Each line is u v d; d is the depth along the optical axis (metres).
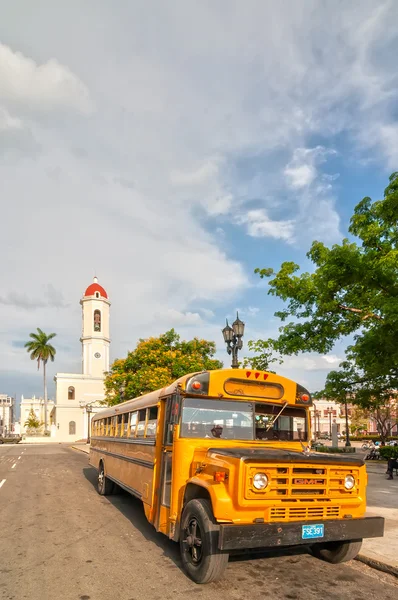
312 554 6.79
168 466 6.84
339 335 16.80
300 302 17.23
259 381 7.10
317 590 5.36
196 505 5.63
